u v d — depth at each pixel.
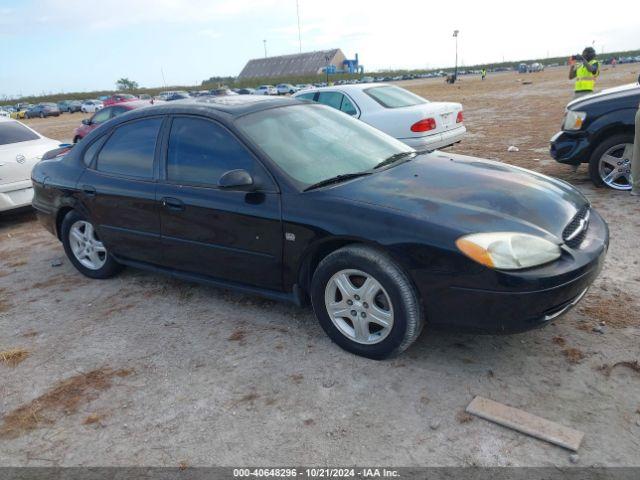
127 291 4.71
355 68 120.75
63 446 2.81
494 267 2.79
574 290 2.91
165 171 4.06
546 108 17.86
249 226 3.54
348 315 3.30
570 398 2.81
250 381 3.20
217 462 2.59
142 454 2.70
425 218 2.99
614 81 28.98
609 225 5.29
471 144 11.18
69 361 3.64
